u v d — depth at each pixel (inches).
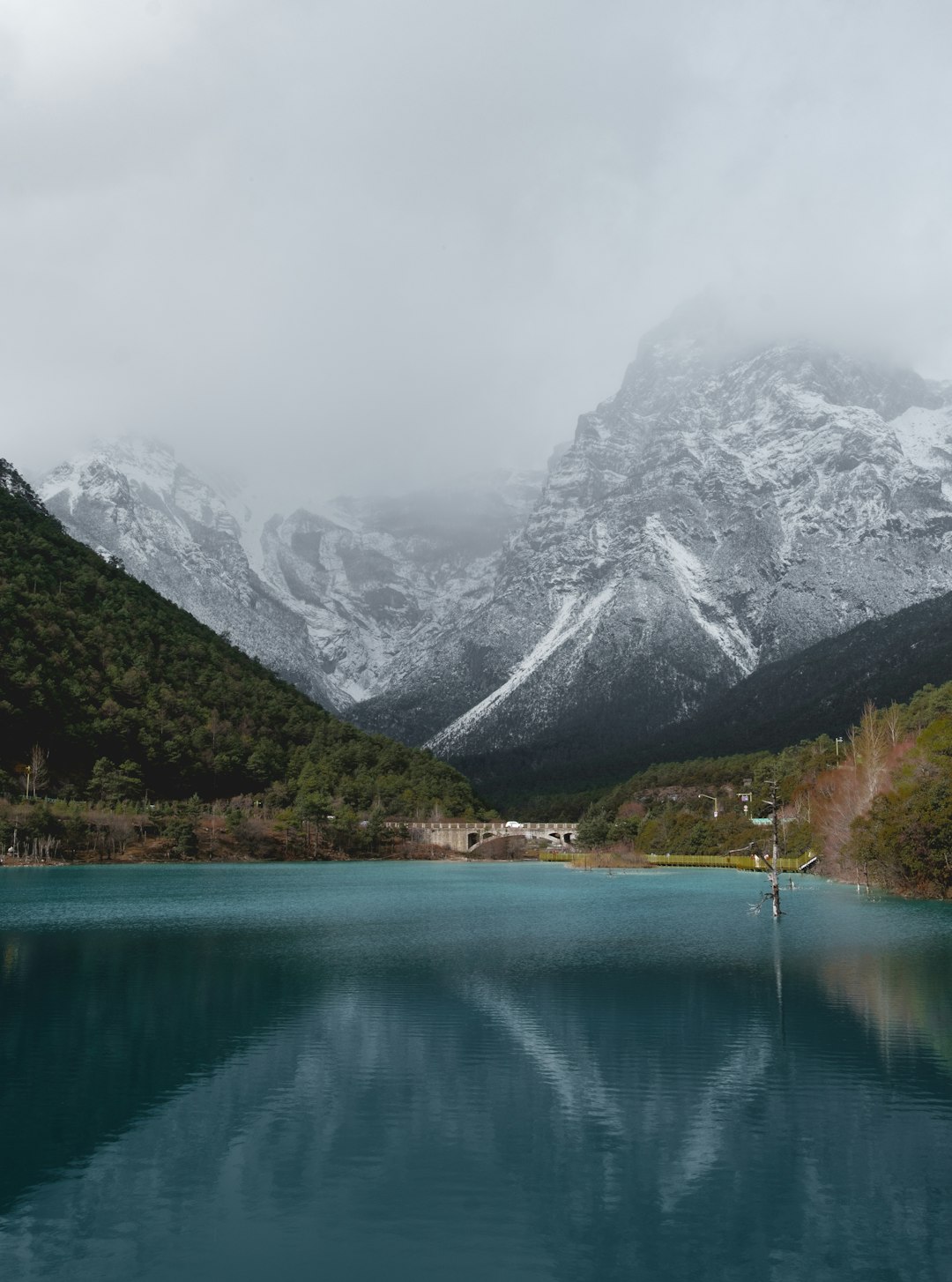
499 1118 1614.2
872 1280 1166.3
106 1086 1769.2
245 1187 1375.5
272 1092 1734.7
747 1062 1886.1
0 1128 1583.4
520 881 7130.9
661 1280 1162.0
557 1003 2385.6
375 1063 1904.5
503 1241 1241.4
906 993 2491.4
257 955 3184.1
